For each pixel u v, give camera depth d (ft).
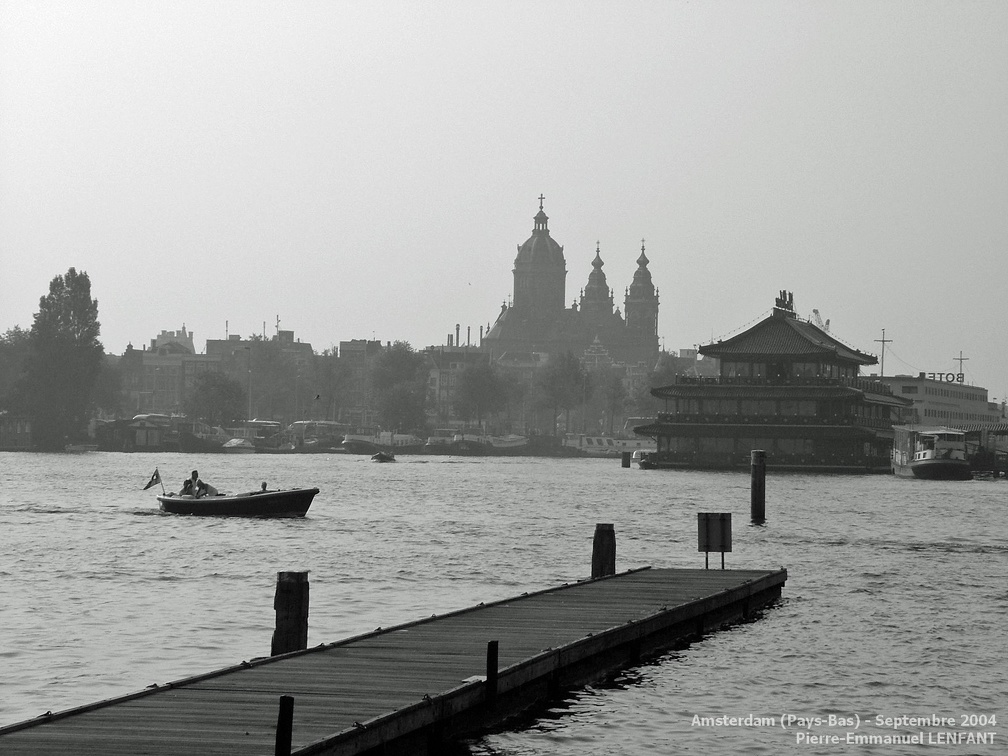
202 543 285.84
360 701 107.96
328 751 94.68
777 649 158.30
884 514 409.49
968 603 200.23
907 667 148.77
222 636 165.17
